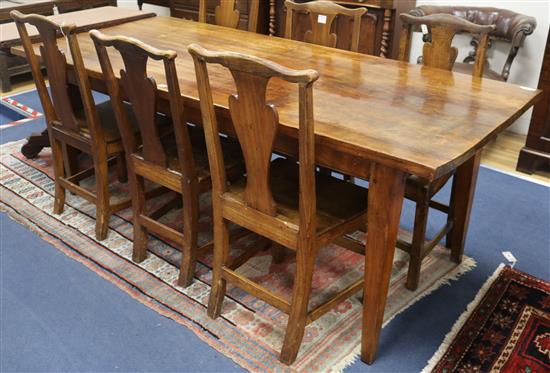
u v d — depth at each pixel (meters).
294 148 1.73
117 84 1.99
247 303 2.07
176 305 2.05
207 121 1.67
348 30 3.85
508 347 1.86
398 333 1.93
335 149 1.55
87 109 2.19
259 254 2.37
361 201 1.86
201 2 3.02
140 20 3.05
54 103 2.36
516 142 3.59
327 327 1.96
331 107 1.78
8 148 3.33
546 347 1.86
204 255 2.35
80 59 2.09
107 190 2.38
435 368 1.78
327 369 1.77
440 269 2.28
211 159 1.75
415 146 1.50
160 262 2.30
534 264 2.32
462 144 1.52
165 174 2.04
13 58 4.22
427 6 3.63
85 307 2.04
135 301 2.07
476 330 1.94
